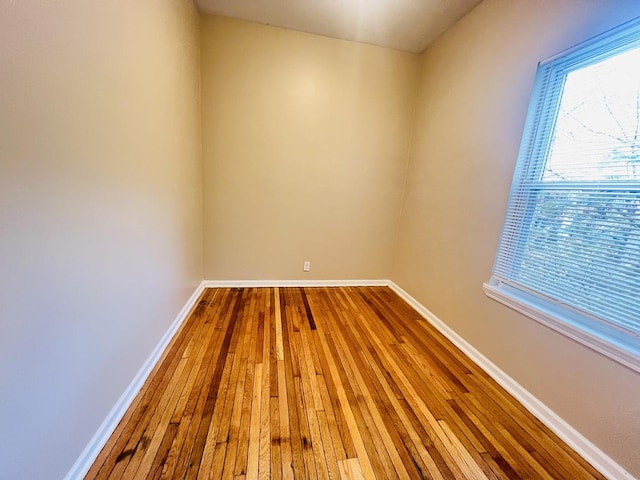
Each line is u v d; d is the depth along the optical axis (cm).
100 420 113
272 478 105
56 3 83
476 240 195
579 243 131
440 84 244
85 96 98
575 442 126
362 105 279
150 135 152
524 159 162
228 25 241
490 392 160
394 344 206
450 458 119
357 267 320
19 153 72
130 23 127
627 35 113
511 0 168
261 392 149
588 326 126
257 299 269
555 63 144
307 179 285
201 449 115
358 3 209
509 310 164
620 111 117
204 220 275
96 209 107
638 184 110
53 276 86
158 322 172
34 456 81
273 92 260
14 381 74
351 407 143
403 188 309
